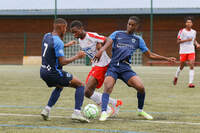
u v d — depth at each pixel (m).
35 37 60.75
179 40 22.34
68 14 59.09
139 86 11.15
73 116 10.49
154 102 15.17
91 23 59.19
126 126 9.89
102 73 12.33
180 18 56.44
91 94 12.34
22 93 18.45
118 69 11.51
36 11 60.16
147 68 46.50
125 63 11.61
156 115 11.88
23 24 61.03
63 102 14.96
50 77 10.46
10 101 15.36
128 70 11.50
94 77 12.30
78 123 10.36
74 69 43.00
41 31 60.66
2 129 9.41
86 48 12.03
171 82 25.33
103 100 11.11
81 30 11.83
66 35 61.47
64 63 10.41
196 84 23.80
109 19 58.69
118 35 11.82
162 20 56.94
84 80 26.38
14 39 61.31
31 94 18.02
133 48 11.73
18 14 60.53
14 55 61.31
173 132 9.09
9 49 61.47
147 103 14.86
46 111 10.75
